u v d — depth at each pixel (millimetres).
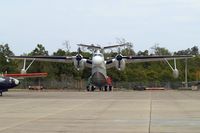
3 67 102625
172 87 93375
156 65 126125
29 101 32656
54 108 24812
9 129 14461
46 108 24797
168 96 42406
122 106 26531
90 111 22453
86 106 26609
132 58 66500
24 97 40188
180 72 122500
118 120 17641
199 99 35625
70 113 21156
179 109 23891
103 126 15461
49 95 45750
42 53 108062
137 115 20016
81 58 64938
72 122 16812
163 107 25562
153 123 16500
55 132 13758
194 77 124125
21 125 15695
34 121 17172
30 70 100750
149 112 21797
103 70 63406
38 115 20000
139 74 112312
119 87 89750
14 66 105625
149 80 113812
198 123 16469
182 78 120812
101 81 63781
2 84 43812
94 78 63312
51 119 18000
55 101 32656
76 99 35906
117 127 15156
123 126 15477
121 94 48562
